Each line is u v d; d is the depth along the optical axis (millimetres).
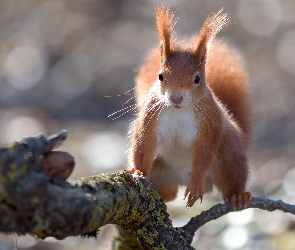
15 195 5309
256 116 21078
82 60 24688
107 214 6059
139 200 6965
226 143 9289
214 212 8062
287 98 22156
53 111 22062
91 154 18328
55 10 28531
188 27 25625
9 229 5383
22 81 23891
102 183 6168
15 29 27297
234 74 10719
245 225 12344
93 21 27547
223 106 10070
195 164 8773
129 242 8078
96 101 22484
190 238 7844
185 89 8570
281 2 28578
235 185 9391
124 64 24016
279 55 24875
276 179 16562
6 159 5328
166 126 8812
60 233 5527
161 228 7293
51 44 25984
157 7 9625
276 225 12305
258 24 27062
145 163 8773
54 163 5621
